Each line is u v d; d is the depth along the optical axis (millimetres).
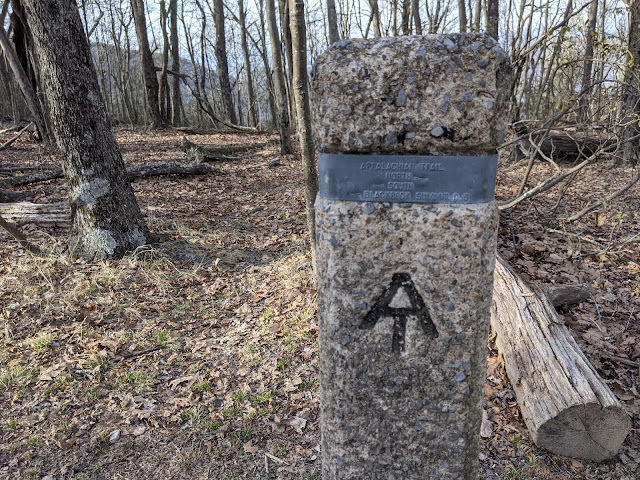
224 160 12109
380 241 1630
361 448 1891
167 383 3486
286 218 7059
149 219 6602
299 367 3584
